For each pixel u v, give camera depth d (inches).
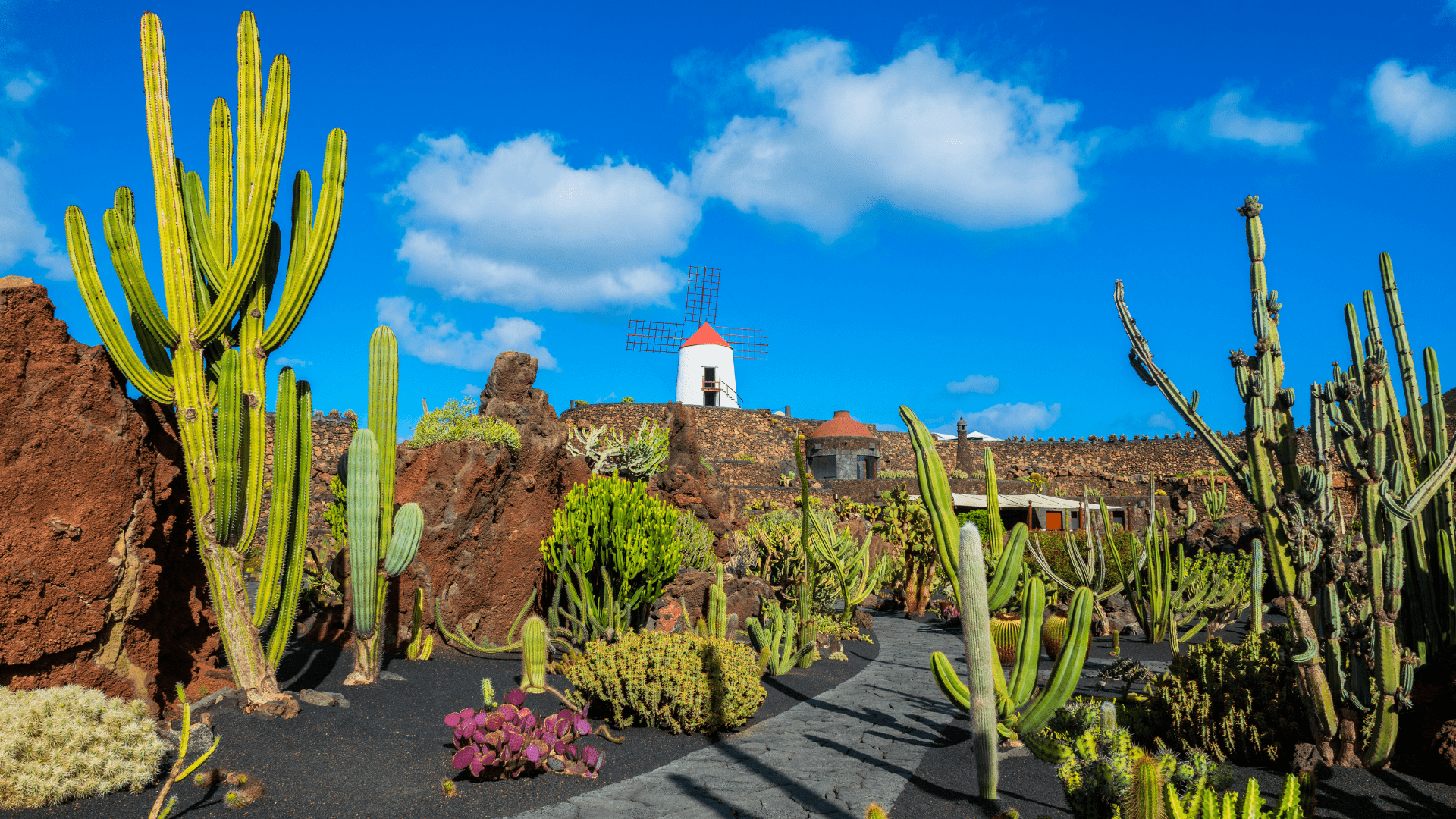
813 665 430.9
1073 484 2046.0
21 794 177.0
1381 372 207.0
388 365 332.8
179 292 255.1
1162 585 503.2
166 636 271.6
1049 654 439.8
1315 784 147.4
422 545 396.5
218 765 211.9
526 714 232.2
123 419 247.1
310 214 269.9
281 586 269.6
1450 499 232.8
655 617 459.5
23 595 220.1
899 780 229.0
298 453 278.5
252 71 261.0
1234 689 245.1
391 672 343.3
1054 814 197.5
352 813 191.8
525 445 448.5
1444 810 192.2
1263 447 218.5
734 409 2133.4
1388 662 205.2
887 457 2294.5
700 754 256.5
